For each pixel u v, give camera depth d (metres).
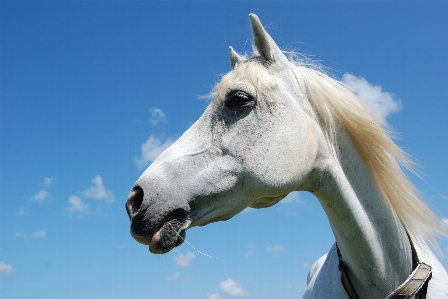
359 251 2.35
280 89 2.34
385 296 2.37
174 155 2.27
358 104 2.53
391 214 2.44
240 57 2.74
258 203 2.51
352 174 2.45
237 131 2.25
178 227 2.13
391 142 2.50
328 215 2.51
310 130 2.34
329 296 2.62
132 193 2.21
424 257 2.53
